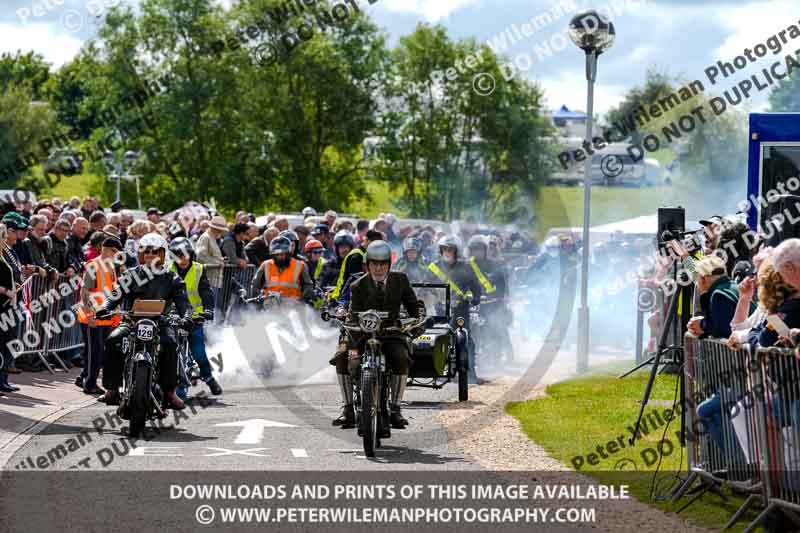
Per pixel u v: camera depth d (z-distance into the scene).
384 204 131.62
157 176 118.50
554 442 21.61
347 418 22.25
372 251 21.44
